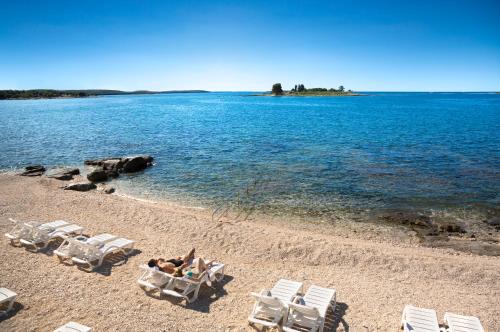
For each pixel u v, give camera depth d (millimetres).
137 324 7270
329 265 10336
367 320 7691
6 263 9836
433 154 27906
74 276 9219
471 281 9508
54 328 7035
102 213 14305
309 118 63625
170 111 85500
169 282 8258
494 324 7637
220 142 34688
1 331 6895
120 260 10289
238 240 11797
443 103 130000
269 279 9469
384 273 9891
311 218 14859
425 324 6828
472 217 14961
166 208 15953
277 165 24219
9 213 14172
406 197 17422
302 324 6922
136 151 30344
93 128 47562
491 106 105000
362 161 25375
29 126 49500
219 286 9000
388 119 60812
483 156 26906
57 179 20906
